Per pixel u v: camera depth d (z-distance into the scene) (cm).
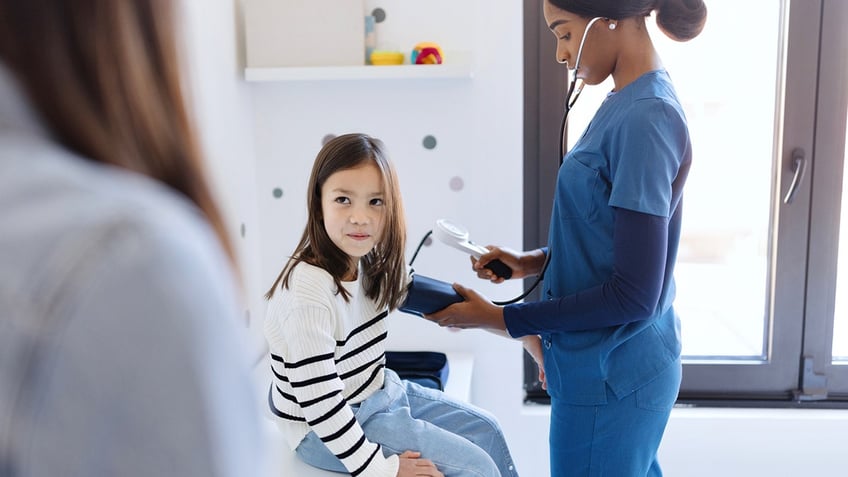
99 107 35
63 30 33
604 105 123
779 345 195
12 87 32
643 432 125
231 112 172
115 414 30
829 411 193
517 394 196
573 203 122
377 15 184
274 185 192
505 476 133
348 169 119
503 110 186
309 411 114
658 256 112
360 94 188
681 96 188
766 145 190
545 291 132
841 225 190
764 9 183
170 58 38
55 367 29
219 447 32
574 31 120
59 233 30
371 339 130
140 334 30
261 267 195
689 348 202
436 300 133
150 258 30
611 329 121
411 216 192
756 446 190
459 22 183
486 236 191
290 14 174
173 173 38
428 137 188
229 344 34
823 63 182
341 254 122
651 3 116
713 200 194
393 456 118
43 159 32
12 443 29
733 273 198
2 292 29
